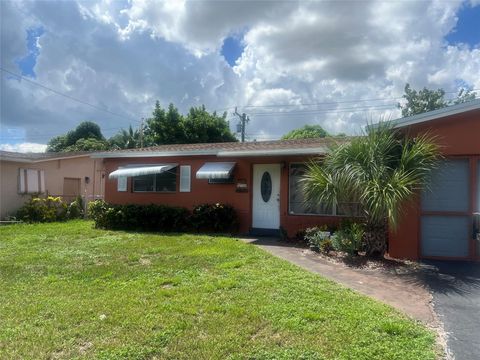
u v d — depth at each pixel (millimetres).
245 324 5043
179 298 6082
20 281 7258
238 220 14008
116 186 16719
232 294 6266
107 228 15133
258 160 13773
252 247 10438
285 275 7453
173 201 15430
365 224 9516
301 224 12781
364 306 5766
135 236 12781
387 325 4973
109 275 7566
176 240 11742
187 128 36812
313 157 12562
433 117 9164
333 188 9180
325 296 6195
